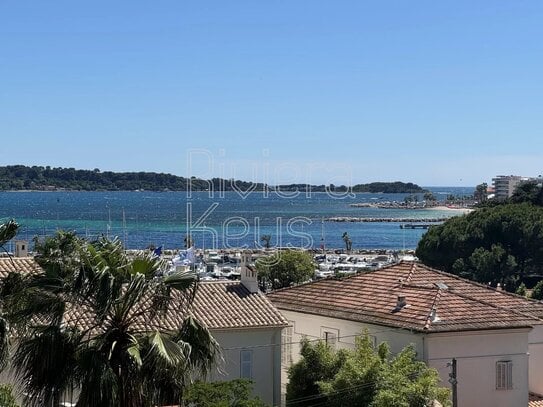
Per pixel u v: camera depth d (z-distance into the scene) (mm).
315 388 33656
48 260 22625
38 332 22328
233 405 25844
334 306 41344
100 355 21922
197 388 24891
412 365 32719
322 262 154125
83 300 22438
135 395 22203
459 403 35625
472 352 35938
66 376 22031
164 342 22328
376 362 31984
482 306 37781
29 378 22125
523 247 120000
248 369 35625
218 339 35094
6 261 33812
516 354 36781
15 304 22453
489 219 121312
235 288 38469
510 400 36562
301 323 42469
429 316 36094
